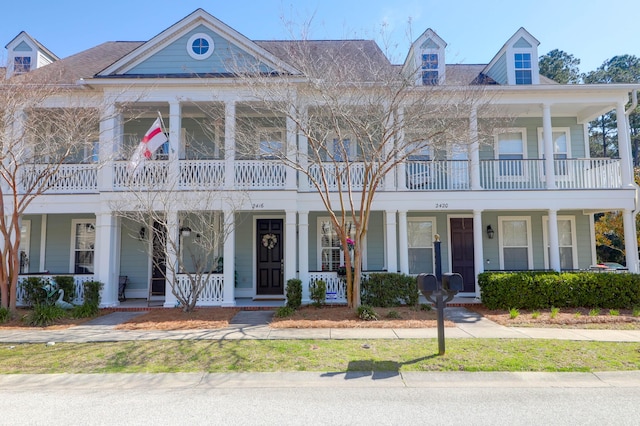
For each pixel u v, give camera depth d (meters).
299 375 5.89
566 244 14.46
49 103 11.48
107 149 11.55
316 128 10.66
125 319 9.95
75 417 4.51
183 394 5.26
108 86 11.62
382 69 10.50
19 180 11.45
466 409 4.73
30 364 6.37
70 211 11.70
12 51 14.10
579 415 4.54
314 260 14.12
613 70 40.34
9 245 10.05
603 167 12.72
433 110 10.12
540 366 6.14
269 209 11.73
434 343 7.44
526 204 12.26
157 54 12.28
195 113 13.30
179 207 11.22
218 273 12.00
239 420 4.42
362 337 7.94
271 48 13.20
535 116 14.24
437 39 12.55
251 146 11.89
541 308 10.88
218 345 7.36
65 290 11.26
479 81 13.59
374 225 14.25
